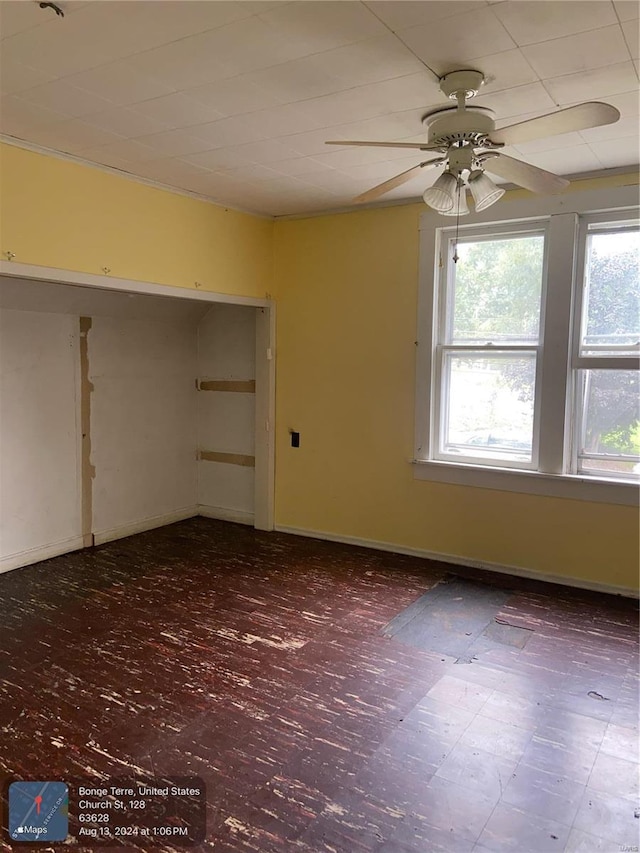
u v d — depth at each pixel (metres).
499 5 1.87
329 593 3.70
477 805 1.98
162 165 3.47
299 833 1.86
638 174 3.43
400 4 1.86
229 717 2.45
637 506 3.57
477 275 4.04
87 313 4.39
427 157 3.30
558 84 2.43
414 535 4.37
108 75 2.36
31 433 4.12
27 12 1.91
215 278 4.27
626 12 1.90
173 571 4.07
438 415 4.24
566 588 3.78
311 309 4.66
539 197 3.69
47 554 4.28
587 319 3.71
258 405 4.96
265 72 2.32
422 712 2.48
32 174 3.15
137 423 4.86
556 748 2.26
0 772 2.13
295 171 3.56
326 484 4.73
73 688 2.65
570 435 3.79
